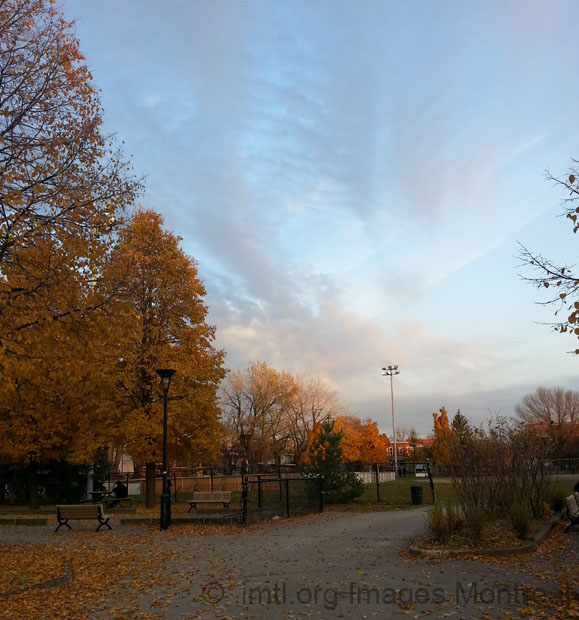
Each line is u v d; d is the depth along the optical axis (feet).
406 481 129.18
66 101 38.34
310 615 22.35
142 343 77.30
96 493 82.43
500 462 42.39
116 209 40.11
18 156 35.83
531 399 222.48
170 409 72.69
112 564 35.73
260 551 38.68
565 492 55.47
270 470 150.82
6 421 80.18
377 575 28.84
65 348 34.94
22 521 62.23
